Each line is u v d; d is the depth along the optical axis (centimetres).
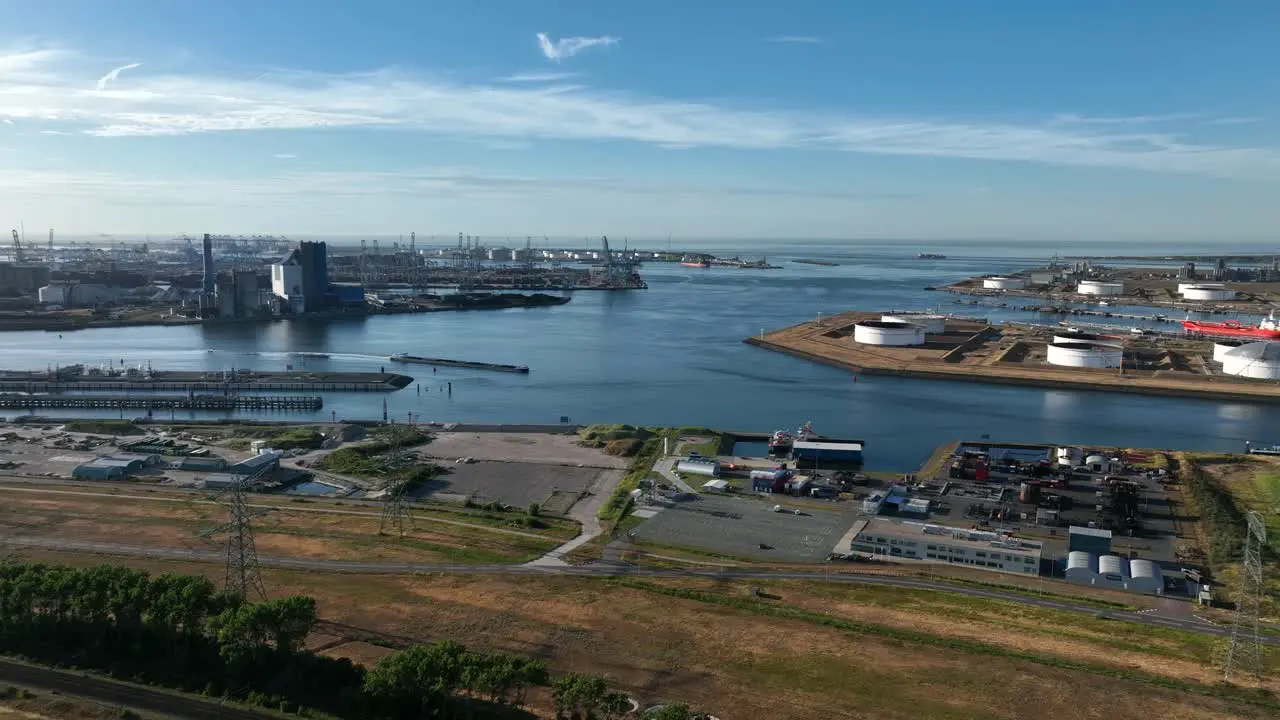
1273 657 7994
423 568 10225
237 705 6762
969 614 9019
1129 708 7062
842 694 7250
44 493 13112
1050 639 8394
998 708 7044
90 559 10319
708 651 8069
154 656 7631
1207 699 7206
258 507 12688
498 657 7094
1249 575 9725
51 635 7912
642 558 10669
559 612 8956
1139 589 9681
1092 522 11875
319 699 6981
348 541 11162
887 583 9894
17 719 6369
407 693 6738
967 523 11912
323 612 8856
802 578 10038
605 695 6900
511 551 10869
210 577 9756
